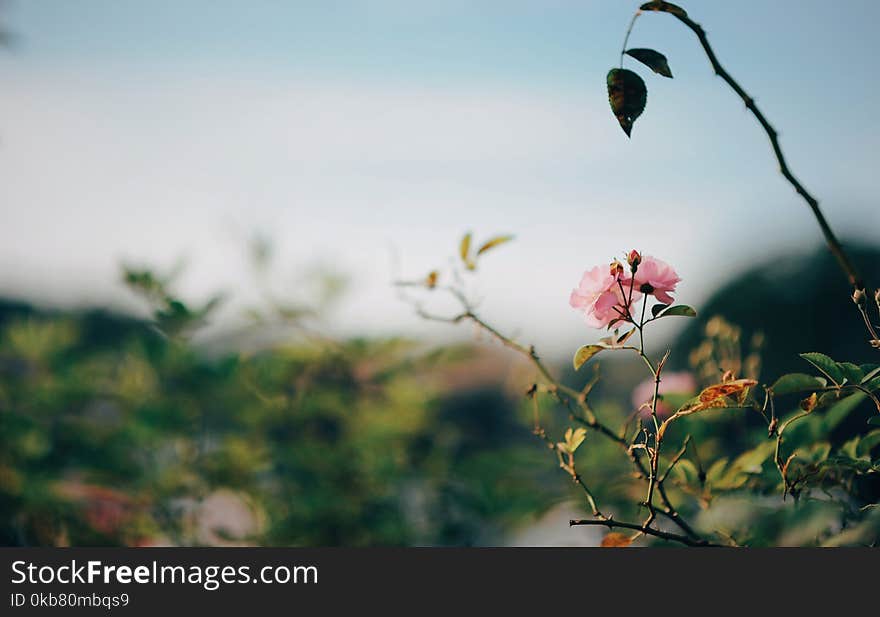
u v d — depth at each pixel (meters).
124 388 3.14
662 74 1.48
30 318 3.33
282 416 3.16
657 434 1.51
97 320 3.63
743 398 1.47
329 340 3.11
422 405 3.27
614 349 1.56
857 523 1.47
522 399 2.68
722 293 5.38
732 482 1.78
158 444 3.03
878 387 1.44
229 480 2.93
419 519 2.97
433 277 1.95
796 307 4.94
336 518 2.93
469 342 2.95
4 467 2.80
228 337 3.29
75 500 2.82
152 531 2.89
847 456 1.60
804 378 1.46
